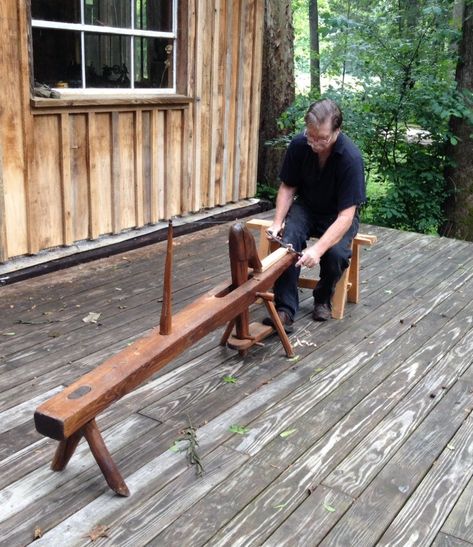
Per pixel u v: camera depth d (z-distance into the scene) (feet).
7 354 10.14
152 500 6.74
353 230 11.78
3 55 12.85
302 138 11.13
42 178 14.24
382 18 22.70
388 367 10.10
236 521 6.45
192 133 18.22
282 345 10.75
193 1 17.17
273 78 23.45
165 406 8.66
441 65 22.21
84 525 6.34
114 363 6.98
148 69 16.93
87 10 14.90
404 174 23.03
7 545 6.05
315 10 31.71
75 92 14.99
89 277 14.10
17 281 13.62
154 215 17.51
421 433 8.19
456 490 7.06
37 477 7.08
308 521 6.47
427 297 13.51
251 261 9.52
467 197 23.21
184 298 12.94
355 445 7.88
